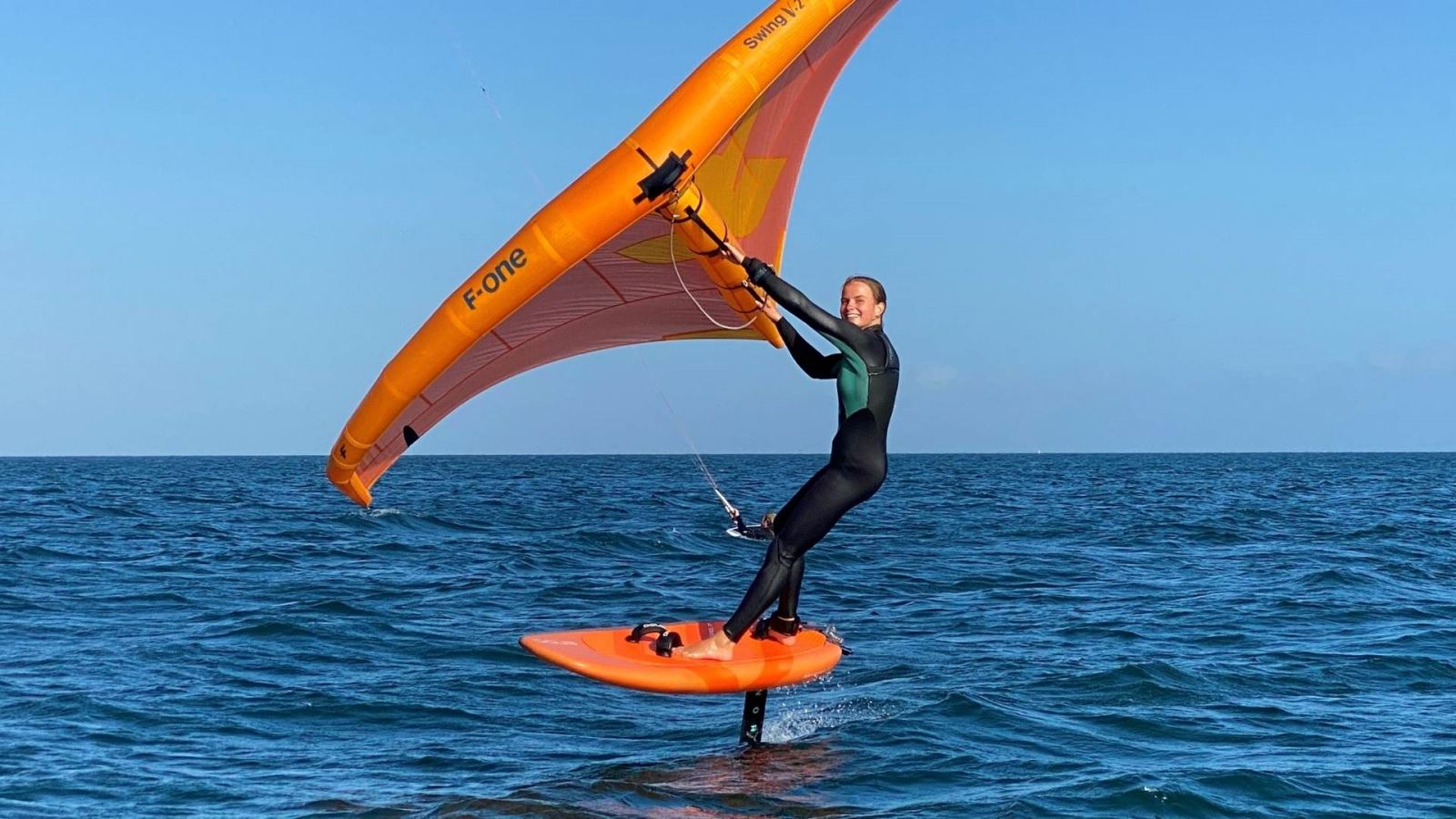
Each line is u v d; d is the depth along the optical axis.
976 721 9.33
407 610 14.82
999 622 14.38
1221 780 7.72
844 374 7.25
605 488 54.00
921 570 19.64
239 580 17.53
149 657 11.57
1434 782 7.75
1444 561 21.34
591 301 7.86
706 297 8.07
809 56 7.33
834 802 7.34
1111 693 10.29
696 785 7.66
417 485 56.53
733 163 7.70
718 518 32.44
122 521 28.56
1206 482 64.50
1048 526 29.69
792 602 7.81
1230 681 10.82
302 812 7.10
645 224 7.12
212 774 7.86
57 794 7.39
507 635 13.16
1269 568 19.98
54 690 10.07
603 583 17.77
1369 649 12.40
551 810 7.12
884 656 12.12
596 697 10.40
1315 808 7.23
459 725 9.31
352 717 9.50
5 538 23.19
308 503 37.75
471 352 7.59
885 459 7.28
